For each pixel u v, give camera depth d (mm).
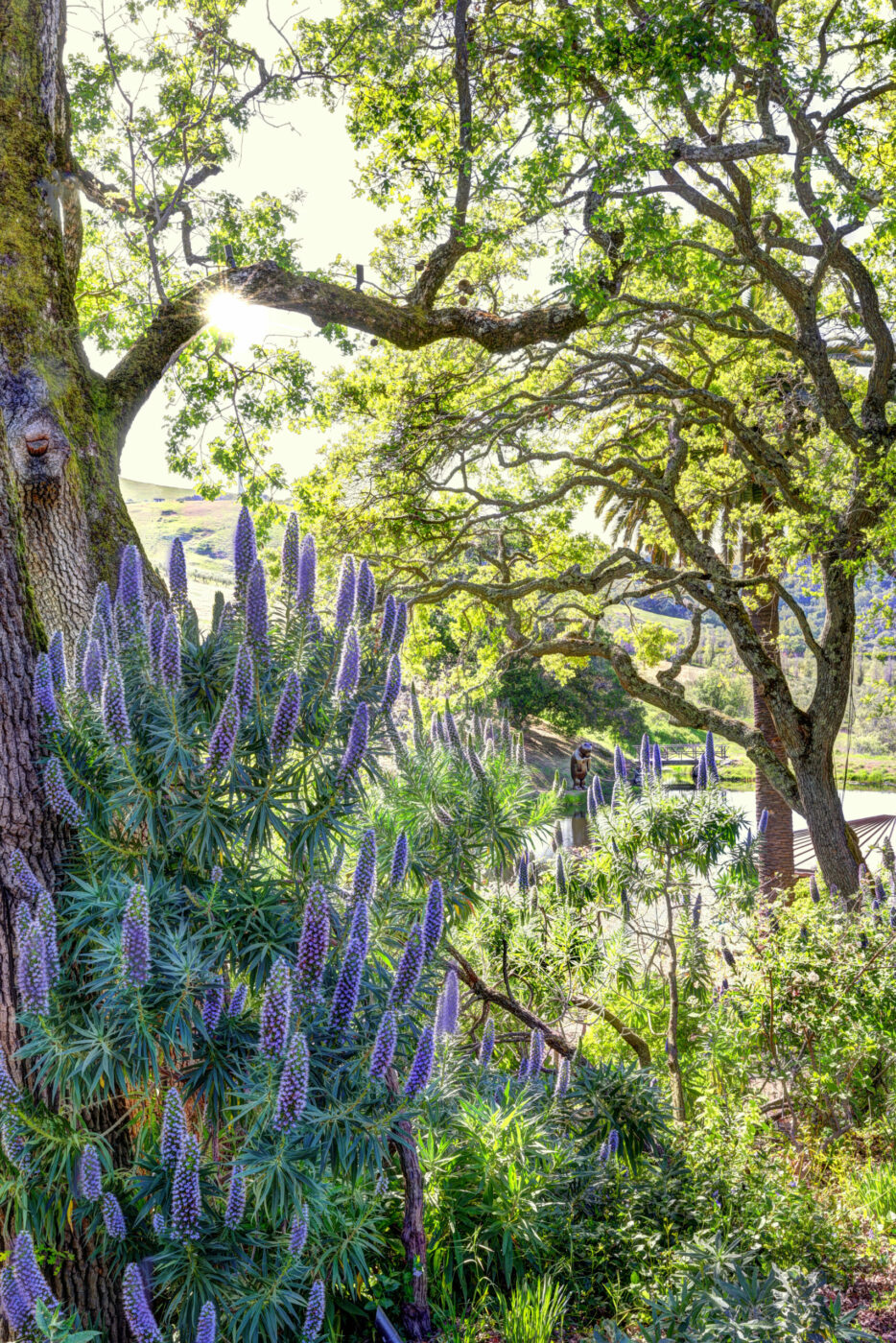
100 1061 4164
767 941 8578
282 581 5105
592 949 9602
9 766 4766
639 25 11570
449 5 12117
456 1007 6523
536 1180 6215
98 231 12930
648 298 16734
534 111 11461
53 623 6453
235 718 4387
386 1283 5547
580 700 46031
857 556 14266
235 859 4941
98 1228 4465
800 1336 4152
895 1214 6625
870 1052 8266
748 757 15570
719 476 21016
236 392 13680
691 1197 6602
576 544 19156
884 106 15117
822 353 14461
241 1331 3902
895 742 56969
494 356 16859
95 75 11680
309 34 12617
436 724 7605
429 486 16797
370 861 4508
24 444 6504
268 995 3857
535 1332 5121
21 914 4121
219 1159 4945
